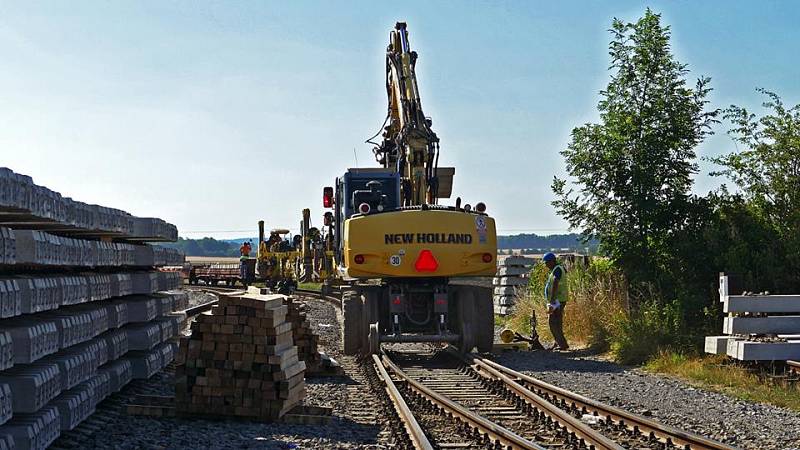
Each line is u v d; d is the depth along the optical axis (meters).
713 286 17.38
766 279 16.88
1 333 7.04
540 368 15.56
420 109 19.95
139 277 11.86
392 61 21.02
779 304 14.52
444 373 14.98
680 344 16.02
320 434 9.58
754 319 14.42
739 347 13.74
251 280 49.84
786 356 13.66
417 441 8.95
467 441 9.24
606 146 18.98
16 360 7.41
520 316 23.62
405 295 17.56
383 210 17.41
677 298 17.20
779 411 11.15
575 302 20.34
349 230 16.91
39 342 7.69
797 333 14.46
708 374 13.84
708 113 19.14
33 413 7.82
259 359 10.15
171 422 10.06
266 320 10.14
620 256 19.05
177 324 14.08
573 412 10.90
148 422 9.96
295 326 14.22
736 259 16.97
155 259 12.32
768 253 17.03
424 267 16.75
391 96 22.25
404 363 16.83
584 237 19.56
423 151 19.77
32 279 7.63
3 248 6.97
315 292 43.72
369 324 17.03
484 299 17.34
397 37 21.70
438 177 21.48
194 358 10.21
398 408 10.83
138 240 13.00
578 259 22.95
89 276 9.77
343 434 9.60
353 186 19.36
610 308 19.23
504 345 18.27
